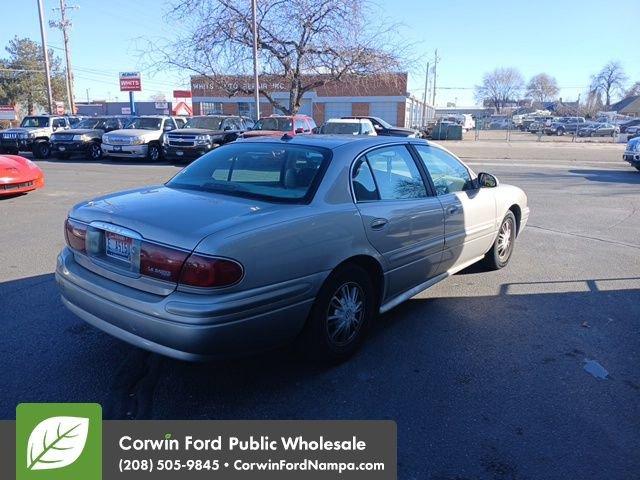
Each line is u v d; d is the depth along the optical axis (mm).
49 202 9875
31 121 22188
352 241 3518
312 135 4320
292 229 3154
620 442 2887
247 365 3674
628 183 14430
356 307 3721
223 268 2830
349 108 48812
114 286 3170
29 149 21453
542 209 10172
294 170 3658
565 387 3443
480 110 115875
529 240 7555
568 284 5500
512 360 3801
